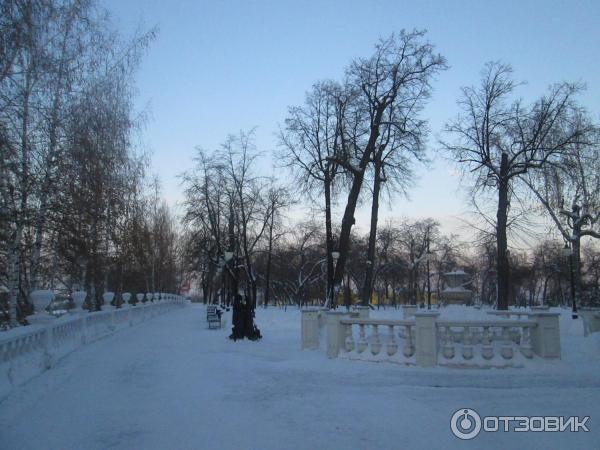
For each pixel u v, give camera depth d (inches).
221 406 309.3
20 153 524.4
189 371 434.0
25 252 617.6
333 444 237.9
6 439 244.5
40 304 445.1
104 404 313.1
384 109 1138.0
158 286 1989.4
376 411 298.8
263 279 2418.8
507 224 1201.4
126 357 517.3
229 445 235.6
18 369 367.2
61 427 264.1
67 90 572.7
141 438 246.2
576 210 1163.3
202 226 1716.3
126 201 808.9
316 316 586.9
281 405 312.7
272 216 1854.1
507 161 1109.1
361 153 1189.7
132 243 883.4
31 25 454.6
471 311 615.5
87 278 803.4
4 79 462.0
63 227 613.0
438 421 278.7
